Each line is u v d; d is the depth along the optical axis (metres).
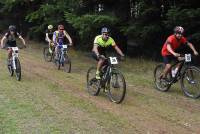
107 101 9.93
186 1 14.50
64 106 9.30
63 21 21.83
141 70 14.70
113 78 9.79
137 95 10.71
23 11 28.66
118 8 17.86
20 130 7.36
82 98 10.22
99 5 18.47
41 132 7.27
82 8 19.05
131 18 17.33
